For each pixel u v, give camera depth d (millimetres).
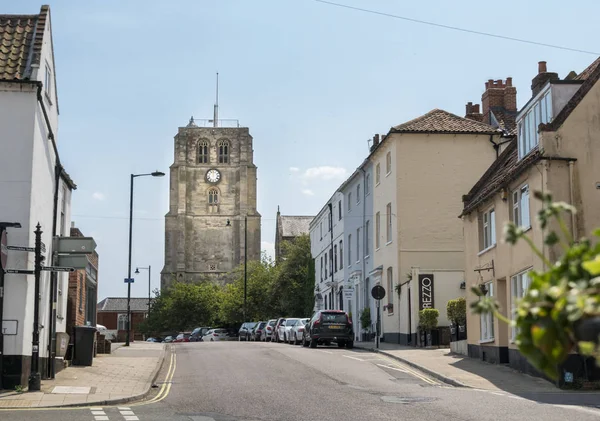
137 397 17734
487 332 26797
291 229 108250
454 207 39094
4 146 18641
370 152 45094
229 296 85812
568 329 3447
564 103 22031
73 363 25000
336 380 21281
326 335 36750
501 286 25453
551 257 20516
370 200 45281
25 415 14391
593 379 19203
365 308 44750
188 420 13945
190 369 25266
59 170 22188
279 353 32000
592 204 21016
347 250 51656
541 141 21219
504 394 18016
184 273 111625
